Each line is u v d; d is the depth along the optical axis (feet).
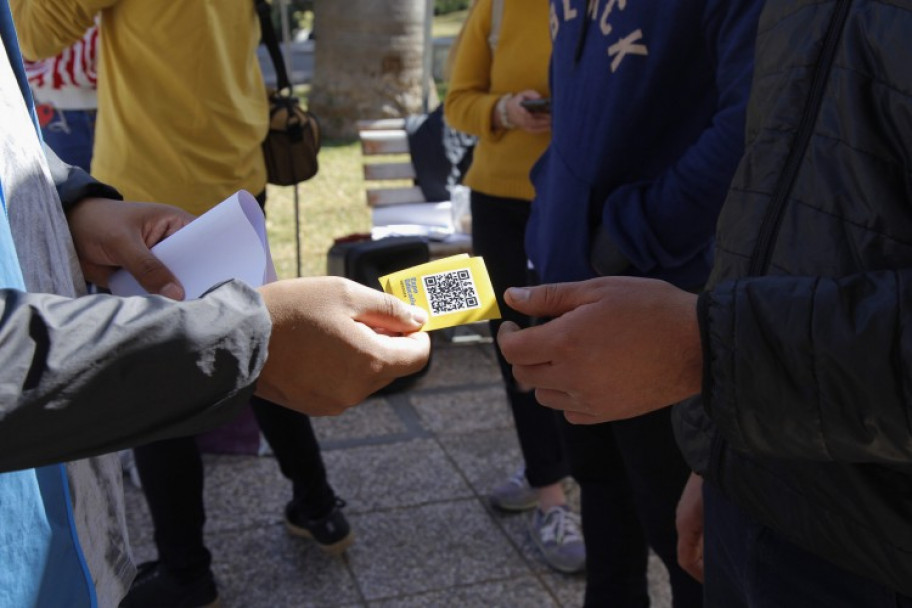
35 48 8.95
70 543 3.84
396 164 15.52
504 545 10.10
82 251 4.74
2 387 2.93
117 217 4.72
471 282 4.23
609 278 4.13
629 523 7.80
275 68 10.18
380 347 3.68
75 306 3.13
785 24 4.35
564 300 4.11
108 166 9.04
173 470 8.46
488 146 9.99
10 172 3.79
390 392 13.16
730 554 4.82
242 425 11.62
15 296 3.06
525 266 10.12
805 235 4.08
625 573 7.91
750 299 3.68
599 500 7.83
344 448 11.84
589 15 6.75
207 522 10.29
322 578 9.49
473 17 10.17
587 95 6.75
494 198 10.00
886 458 3.60
